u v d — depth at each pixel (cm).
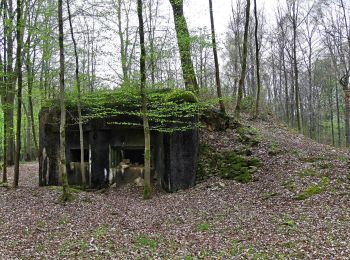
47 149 1822
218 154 1675
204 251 786
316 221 950
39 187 1652
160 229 1011
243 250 774
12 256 786
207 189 1486
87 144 1794
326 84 5003
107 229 1018
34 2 1627
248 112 2864
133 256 774
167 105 1619
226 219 1072
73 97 1703
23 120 3641
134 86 1473
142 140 1744
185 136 1645
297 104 2878
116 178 1748
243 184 1455
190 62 1694
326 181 1278
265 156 1616
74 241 901
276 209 1127
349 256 685
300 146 1816
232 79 4656
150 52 1369
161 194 1592
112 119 1722
